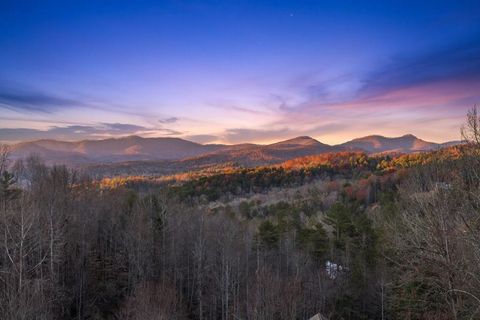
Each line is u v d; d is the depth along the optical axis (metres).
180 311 36.19
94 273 41.62
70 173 70.31
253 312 29.09
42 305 23.27
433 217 18.25
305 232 49.62
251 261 50.19
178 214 54.34
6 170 45.41
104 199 54.66
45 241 33.47
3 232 28.14
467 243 16.05
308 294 37.78
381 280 32.81
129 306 30.94
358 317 36.94
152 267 45.31
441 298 22.72
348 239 43.75
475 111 16.52
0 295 23.16
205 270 45.50
